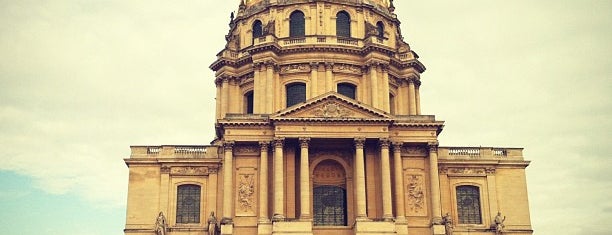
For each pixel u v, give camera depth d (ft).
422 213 273.13
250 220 266.36
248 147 275.18
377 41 329.11
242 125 272.31
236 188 270.05
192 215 283.18
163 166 286.66
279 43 329.93
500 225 282.56
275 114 268.62
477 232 285.02
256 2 356.59
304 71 324.80
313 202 282.15
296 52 326.65
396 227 264.11
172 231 277.85
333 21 336.90
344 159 284.00
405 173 277.85
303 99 324.19
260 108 316.60
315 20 336.08
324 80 322.96
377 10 349.20
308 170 266.16
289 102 325.83
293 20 341.21
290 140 270.87
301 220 255.91
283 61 327.67
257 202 268.62
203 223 280.51
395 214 268.82
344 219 280.51
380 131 271.08
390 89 336.29
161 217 274.36
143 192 283.79
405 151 280.31
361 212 260.62
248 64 333.83
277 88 323.98
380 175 271.08
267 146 271.28
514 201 292.61
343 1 341.62
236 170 272.51
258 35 346.13
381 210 268.62
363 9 344.08
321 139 270.46
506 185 294.46
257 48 323.37
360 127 271.08
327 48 325.21
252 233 264.52
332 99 273.54
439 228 265.75
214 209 281.95
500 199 292.40
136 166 287.07
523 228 289.12
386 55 330.75
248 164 273.33
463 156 294.66
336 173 287.07
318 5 338.34
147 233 278.05
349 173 281.54
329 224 279.69
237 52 344.08
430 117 277.64
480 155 296.30
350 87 328.90
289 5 340.18
